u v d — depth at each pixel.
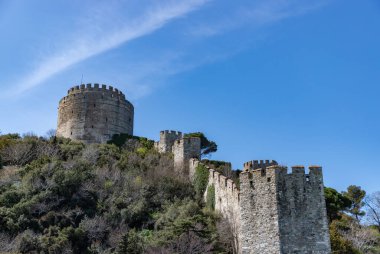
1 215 50.12
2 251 45.16
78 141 83.06
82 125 86.88
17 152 70.06
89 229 49.97
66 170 59.75
